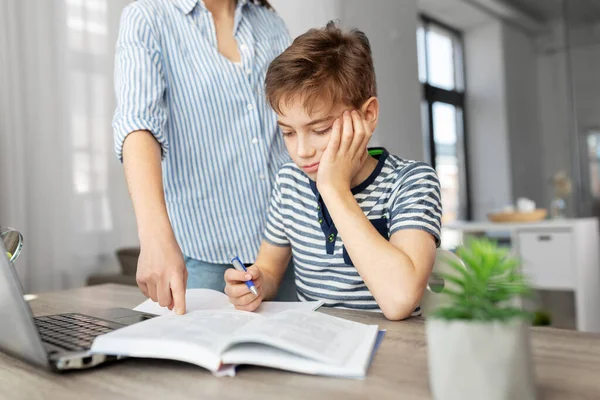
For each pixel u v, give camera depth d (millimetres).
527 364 437
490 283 462
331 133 922
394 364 584
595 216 5543
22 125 3096
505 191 5973
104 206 3488
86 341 674
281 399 497
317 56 925
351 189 1048
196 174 1217
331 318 722
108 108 3520
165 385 554
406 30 4086
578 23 5613
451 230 3547
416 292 814
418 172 1013
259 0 1348
